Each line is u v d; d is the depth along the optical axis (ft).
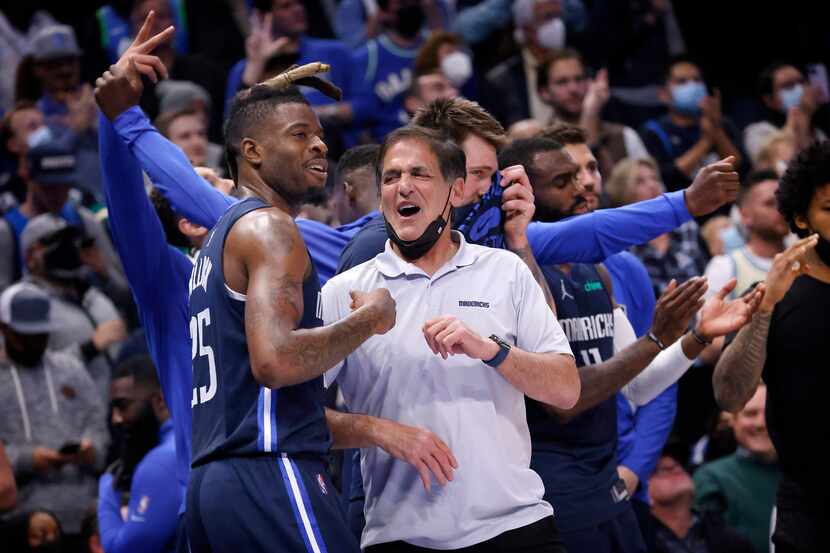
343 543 21.47
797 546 28.27
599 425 28.35
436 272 23.94
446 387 23.39
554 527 23.91
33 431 39.37
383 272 24.08
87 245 45.85
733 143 56.80
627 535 28.60
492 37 61.31
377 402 23.79
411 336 23.59
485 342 22.30
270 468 21.34
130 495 31.42
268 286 20.75
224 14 60.34
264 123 22.86
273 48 51.72
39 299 39.78
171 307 27.30
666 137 55.21
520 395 24.03
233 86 53.67
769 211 44.39
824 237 28.55
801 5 70.08
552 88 52.70
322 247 28.84
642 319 34.17
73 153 52.34
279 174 22.85
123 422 32.99
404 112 54.85
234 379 21.50
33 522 35.37
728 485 39.65
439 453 22.79
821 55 69.31
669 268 46.91
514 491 23.39
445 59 52.75
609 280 30.94
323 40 56.08
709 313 28.02
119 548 30.66
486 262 24.18
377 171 24.53
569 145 31.68
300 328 21.61
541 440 27.58
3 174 52.26
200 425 22.02
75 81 54.03
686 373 44.68
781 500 28.89
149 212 27.20
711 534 37.58
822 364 27.96
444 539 23.13
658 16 65.51
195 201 25.95
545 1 55.83
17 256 46.55
